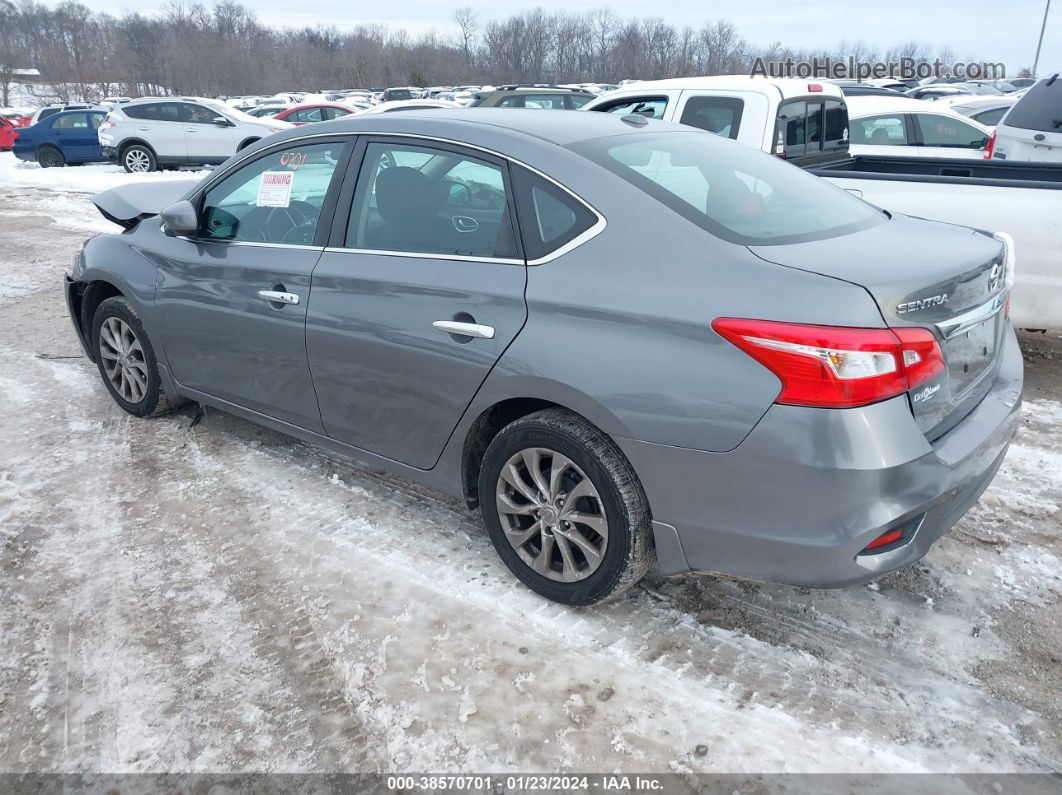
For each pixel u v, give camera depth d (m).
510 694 2.54
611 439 2.57
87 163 20.00
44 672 2.64
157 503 3.68
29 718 2.46
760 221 2.68
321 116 18.73
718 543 2.46
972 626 2.83
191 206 3.73
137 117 16.66
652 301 2.44
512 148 2.87
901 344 2.20
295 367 3.46
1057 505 3.62
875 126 9.72
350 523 3.51
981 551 3.28
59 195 13.88
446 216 2.98
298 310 3.35
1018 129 7.42
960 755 2.30
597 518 2.70
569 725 2.42
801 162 6.73
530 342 2.65
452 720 2.44
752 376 2.27
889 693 2.53
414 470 3.24
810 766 2.27
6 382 5.15
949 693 2.53
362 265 3.16
